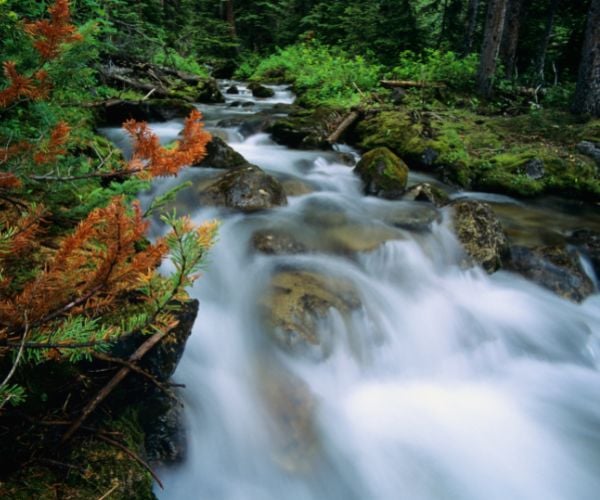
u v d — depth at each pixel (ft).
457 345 16.85
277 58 85.20
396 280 18.19
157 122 33.73
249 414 11.62
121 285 6.06
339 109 41.50
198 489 10.16
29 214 6.50
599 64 39.06
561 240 23.45
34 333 5.66
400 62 68.59
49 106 10.97
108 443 7.91
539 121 40.06
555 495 12.25
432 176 32.09
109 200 7.96
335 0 92.68
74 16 18.63
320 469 11.29
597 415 15.07
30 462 7.12
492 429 13.98
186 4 94.07
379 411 13.66
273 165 28.84
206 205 19.74
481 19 84.69
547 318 18.70
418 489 11.84
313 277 16.28
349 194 25.04
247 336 13.58
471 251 20.57
